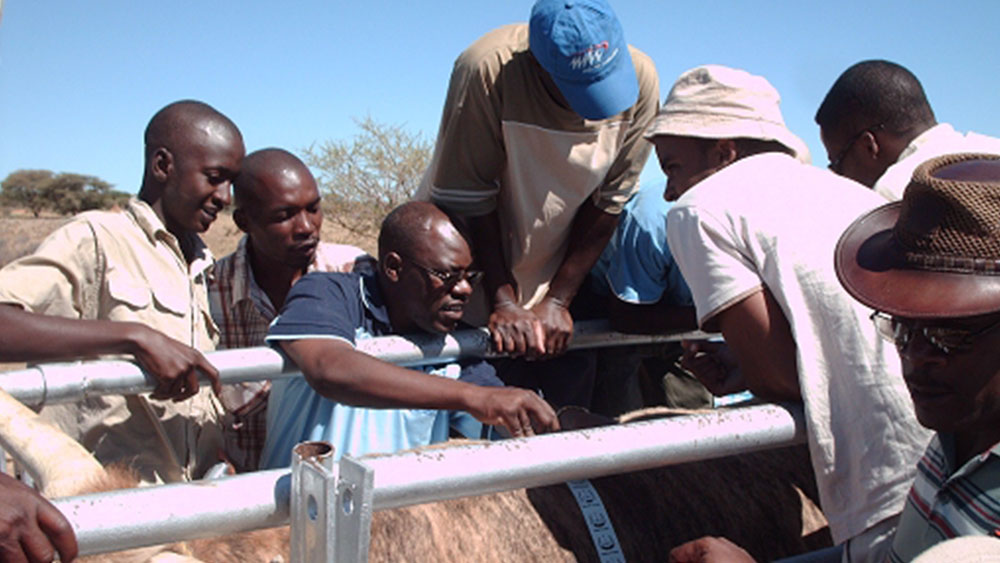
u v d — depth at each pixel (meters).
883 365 1.96
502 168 3.26
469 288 2.83
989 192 1.39
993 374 1.44
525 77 3.03
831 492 2.07
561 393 3.60
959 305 1.38
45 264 2.63
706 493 2.69
